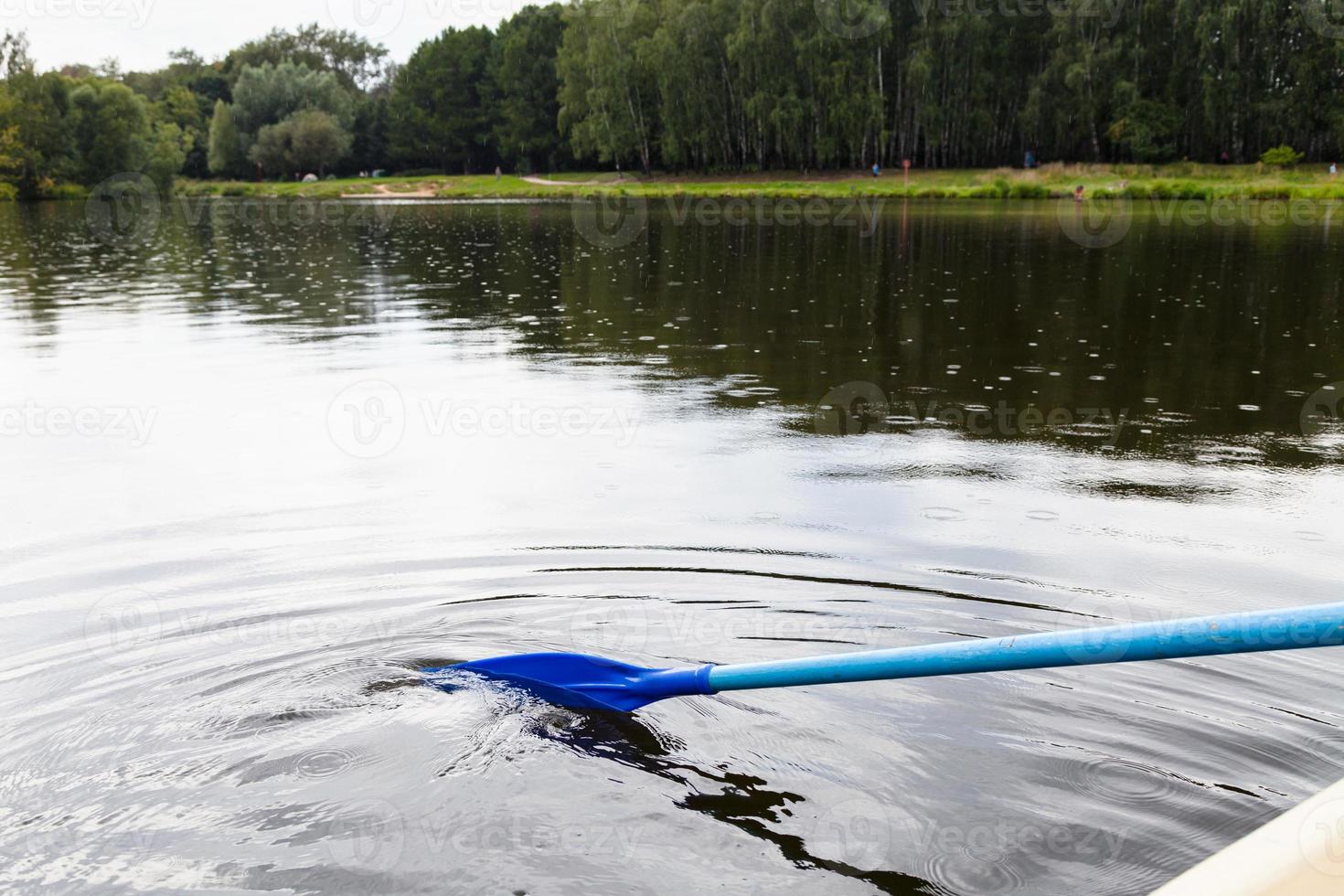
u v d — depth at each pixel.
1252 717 2.66
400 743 2.57
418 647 3.08
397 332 9.09
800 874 2.09
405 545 3.94
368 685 2.86
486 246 18.50
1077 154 41.00
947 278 12.34
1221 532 4.06
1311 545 3.92
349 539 4.02
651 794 2.37
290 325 9.49
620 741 2.60
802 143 41.69
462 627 3.21
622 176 48.84
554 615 3.30
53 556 3.86
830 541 3.96
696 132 44.19
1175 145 38.91
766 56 40.16
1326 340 8.01
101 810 2.30
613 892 2.03
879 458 5.14
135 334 9.03
